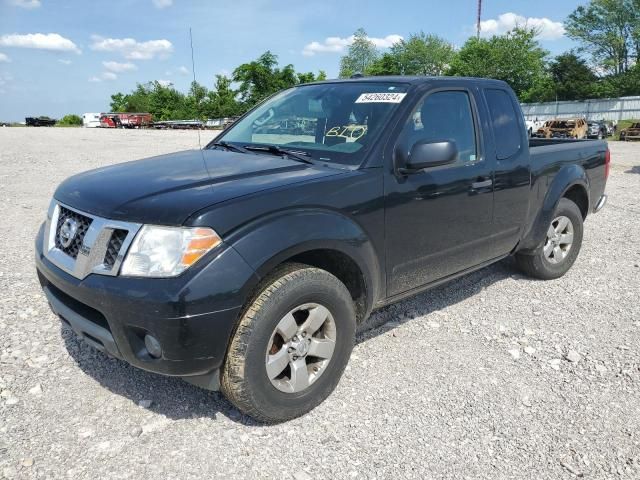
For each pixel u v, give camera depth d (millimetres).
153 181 2982
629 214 8406
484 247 4160
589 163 5449
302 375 2945
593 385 3395
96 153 16562
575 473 2639
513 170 4273
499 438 2883
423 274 3691
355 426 2955
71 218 2924
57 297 3021
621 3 61281
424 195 3512
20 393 3137
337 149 3428
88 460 2621
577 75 59281
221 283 2518
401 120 3471
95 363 3496
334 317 3037
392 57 70375
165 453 2699
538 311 4520
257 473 2586
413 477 2590
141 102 80188
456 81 3994
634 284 5176
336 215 3008
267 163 3311
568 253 5270
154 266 2510
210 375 2723
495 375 3496
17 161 13875
